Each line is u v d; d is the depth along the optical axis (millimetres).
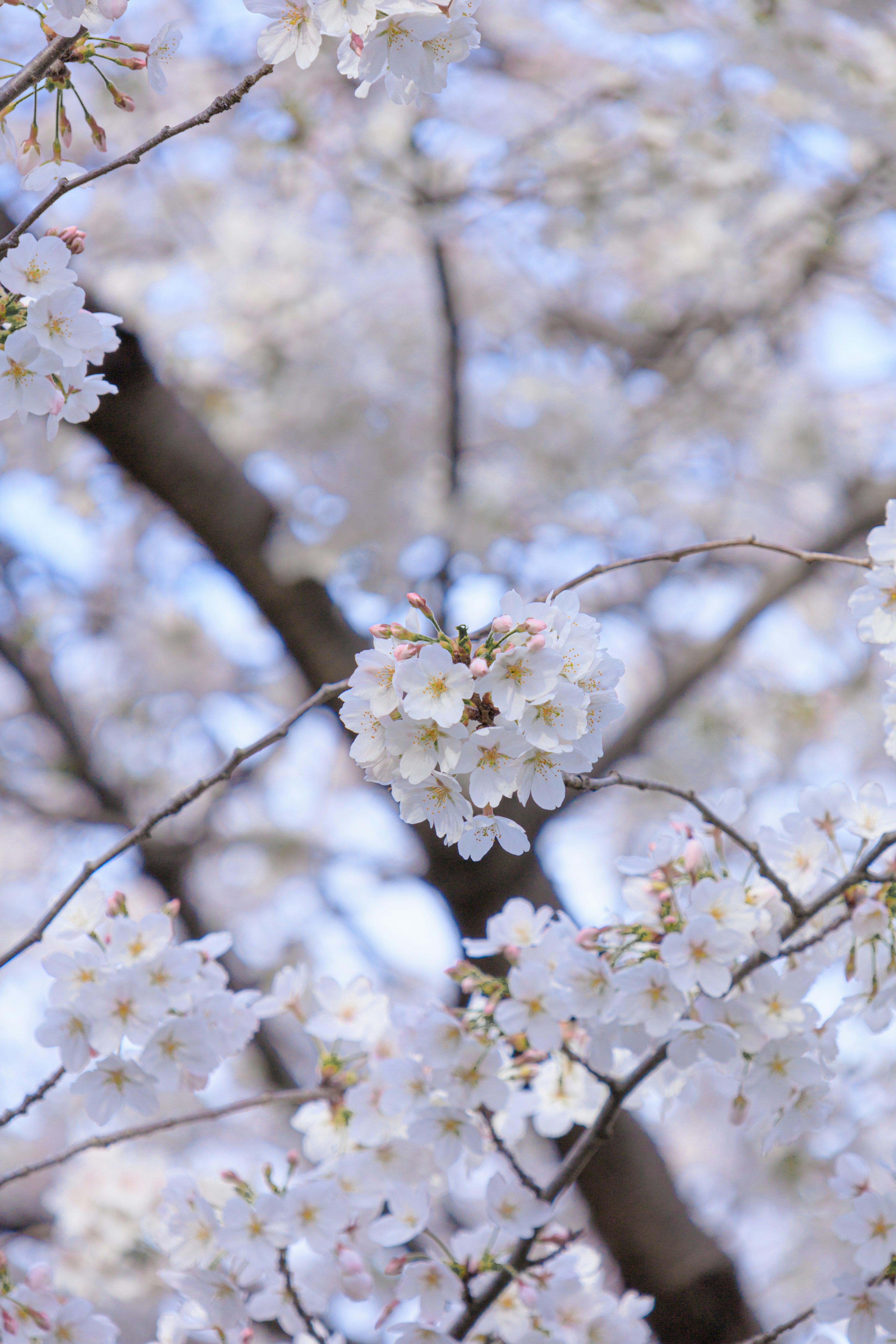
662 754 6215
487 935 4230
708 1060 1947
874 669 6625
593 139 5262
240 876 6930
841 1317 1874
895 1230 1862
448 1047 1880
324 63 4918
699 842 1823
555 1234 2014
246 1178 2689
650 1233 4180
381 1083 2027
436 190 5164
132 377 4105
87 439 5645
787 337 6262
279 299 5680
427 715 1311
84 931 1945
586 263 5852
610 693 1432
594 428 5641
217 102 1449
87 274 4598
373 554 5207
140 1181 3783
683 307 6168
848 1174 1958
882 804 1907
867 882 1841
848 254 5988
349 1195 2018
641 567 6523
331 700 1828
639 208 5293
